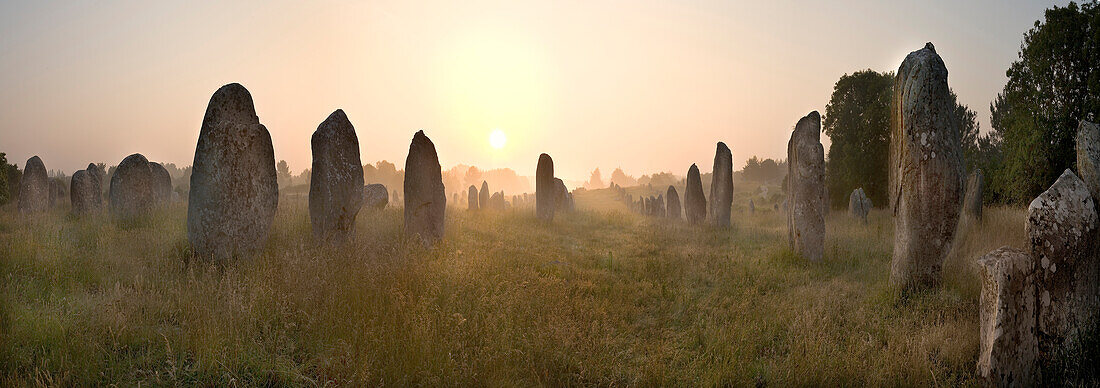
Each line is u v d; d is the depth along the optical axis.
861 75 26.12
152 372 3.71
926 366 4.17
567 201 23.69
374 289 5.31
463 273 6.46
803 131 9.57
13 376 3.30
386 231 9.60
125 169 11.27
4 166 22.27
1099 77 14.55
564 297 6.04
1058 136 15.23
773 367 4.37
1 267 5.54
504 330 4.71
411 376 3.77
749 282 7.64
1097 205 4.53
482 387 3.81
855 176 25.34
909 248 6.62
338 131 8.21
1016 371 3.90
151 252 6.70
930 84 6.45
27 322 4.06
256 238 7.21
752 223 17.45
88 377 3.45
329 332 4.39
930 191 6.44
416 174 9.27
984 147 25.92
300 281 5.30
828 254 9.72
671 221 18.03
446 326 4.71
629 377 4.32
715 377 4.15
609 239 12.69
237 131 6.99
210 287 5.13
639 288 7.27
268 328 4.45
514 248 9.62
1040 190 15.75
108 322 4.19
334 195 7.96
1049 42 15.55
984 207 17.19
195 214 6.69
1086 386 3.81
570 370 4.32
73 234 7.93
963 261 7.32
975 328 4.88
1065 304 4.09
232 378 3.63
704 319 5.89
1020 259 3.93
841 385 4.06
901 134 6.74
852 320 5.59
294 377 3.80
